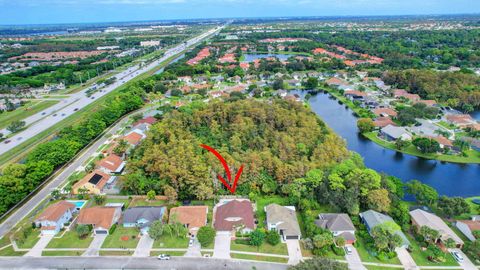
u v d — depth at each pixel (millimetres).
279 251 71312
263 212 85750
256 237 72312
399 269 66062
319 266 57656
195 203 90312
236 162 96688
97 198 90438
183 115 134250
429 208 86812
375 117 164125
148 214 80312
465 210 81375
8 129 145750
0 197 84375
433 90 190750
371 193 83000
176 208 82812
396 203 84812
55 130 148875
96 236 76812
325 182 89625
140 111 179750
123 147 120500
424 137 129875
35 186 99438
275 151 106688
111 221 79312
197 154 104188
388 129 142125
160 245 73562
